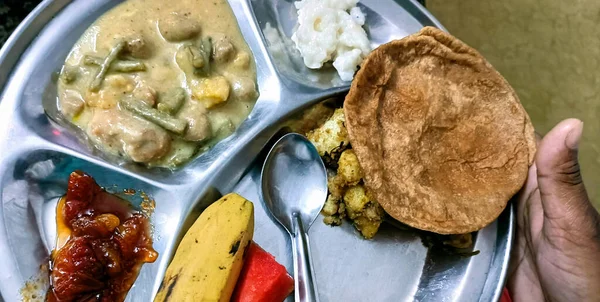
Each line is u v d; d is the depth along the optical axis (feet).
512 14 1.67
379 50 0.84
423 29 0.88
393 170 0.83
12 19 0.91
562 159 0.75
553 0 1.67
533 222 0.92
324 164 0.89
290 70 0.95
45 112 0.79
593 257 0.84
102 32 0.85
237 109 0.88
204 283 0.67
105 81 0.82
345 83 0.95
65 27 0.83
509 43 1.65
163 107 0.81
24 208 0.75
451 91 0.89
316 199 0.88
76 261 0.73
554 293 0.94
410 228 0.91
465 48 0.89
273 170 0.88
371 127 0.83
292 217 0.86
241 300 0.73
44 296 0.72
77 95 0.82
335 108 0.94
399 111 0.86
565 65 1.64
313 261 0.86
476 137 0.89
